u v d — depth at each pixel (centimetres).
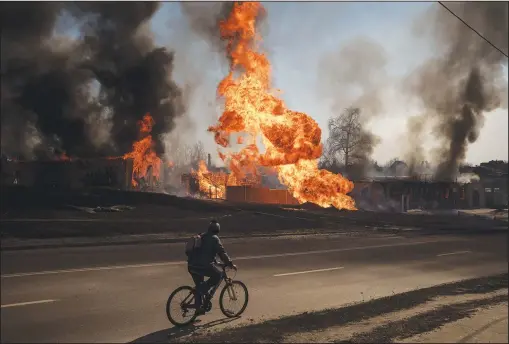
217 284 793
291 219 2830
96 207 2570
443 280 1286
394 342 640
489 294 1084
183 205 2923
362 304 905
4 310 794
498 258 1839
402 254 1848
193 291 770
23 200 2455
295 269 1381
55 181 3434
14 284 1003
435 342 641
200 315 814
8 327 699
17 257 1363
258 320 789
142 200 2912
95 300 896
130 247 1684
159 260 1421
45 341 643
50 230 1819
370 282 1218
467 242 2434
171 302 744
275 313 848
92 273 1168
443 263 1641
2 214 2058
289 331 687
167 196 3083
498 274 1417
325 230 2594
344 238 2352
